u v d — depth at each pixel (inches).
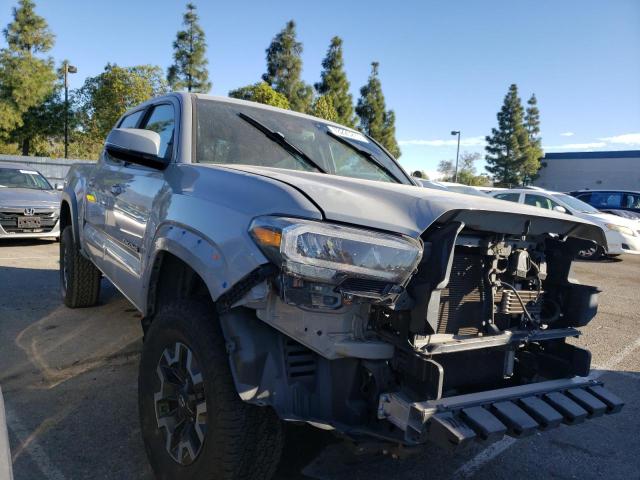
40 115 1644.9
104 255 152.8
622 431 136.9
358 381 82.7
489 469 114.0
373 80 2065.7
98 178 169.8
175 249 92.0
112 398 134.5
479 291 92.7
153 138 115.0
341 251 74.1
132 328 190.5
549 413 85.4
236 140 125.0
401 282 77.9
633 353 204.8
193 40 1638.8
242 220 82.0
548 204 527.2
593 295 101.4
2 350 164.4
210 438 81.4
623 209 695.1
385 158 153.8
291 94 1784.0
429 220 80.1
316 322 79.2
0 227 358.3
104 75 1535.4
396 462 112.7
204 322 86.6
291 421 76.8
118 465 104.8
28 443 111.3
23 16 1571.1
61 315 203.5
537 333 96.5
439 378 77.7
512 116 2581.2
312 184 88.0
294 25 1770.4
